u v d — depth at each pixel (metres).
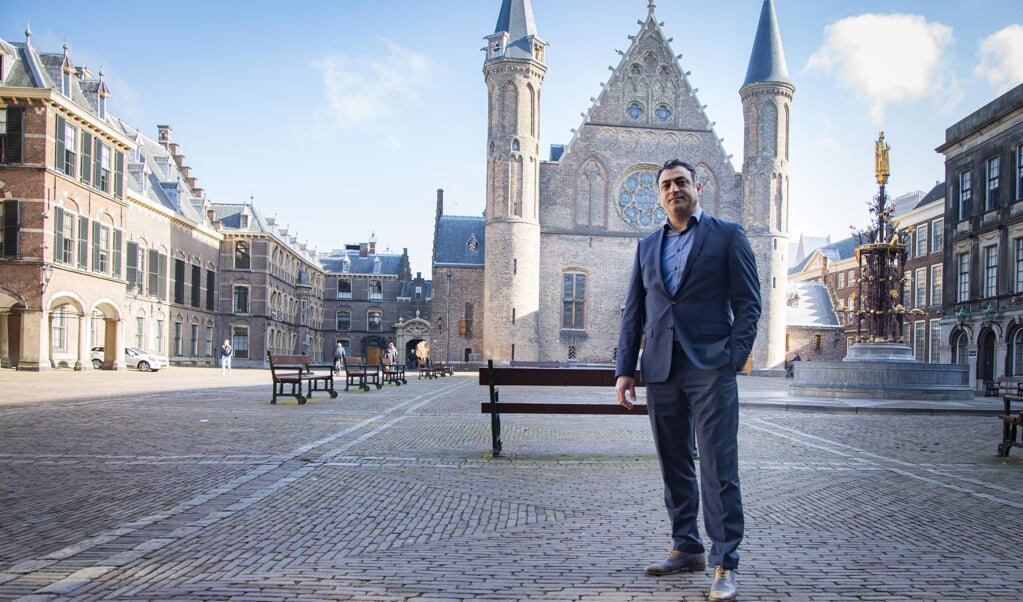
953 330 35.84
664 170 4.46
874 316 23.47
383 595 3.96
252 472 7.57
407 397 20.09
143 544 4.86
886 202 23.44
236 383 26.30
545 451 9.44
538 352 47.06
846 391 20.78
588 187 48.88
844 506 6.46
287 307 69.12
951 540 5.34
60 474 7.34
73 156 35.72
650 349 4.38
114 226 39.59
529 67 47.03
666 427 4.42
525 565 4.56
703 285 4.26
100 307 38.81
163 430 10.95
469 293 53.53
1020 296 30.80
